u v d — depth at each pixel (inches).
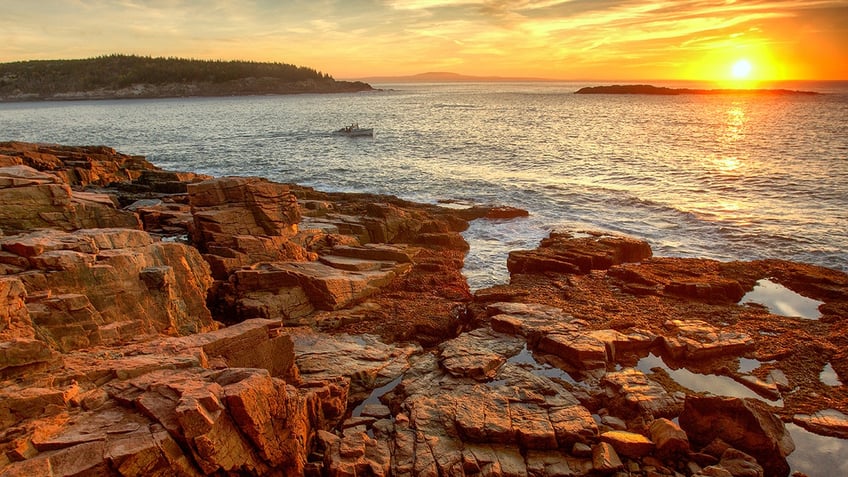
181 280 769.6
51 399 424.5
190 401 421.4
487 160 2583.7
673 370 715.4
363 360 733.9
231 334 603.5
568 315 837.8
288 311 896.9
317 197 1616.6
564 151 2842.0
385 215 1320.1
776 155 2596.0
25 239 660.7
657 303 920.3
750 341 759.7
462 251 1286.9
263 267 971.9
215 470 420.5
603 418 597.9
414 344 813.2
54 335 544.7
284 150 2997.0
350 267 1043.9
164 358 518.0
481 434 542.3
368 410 619.5
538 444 535.5
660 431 549.0
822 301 946.1
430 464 510.6
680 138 3353.8
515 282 1042.1
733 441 549.0
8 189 762.2
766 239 1327.5
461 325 894.4
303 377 673.0
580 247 1173.7
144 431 410.0
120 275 660.7
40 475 364.5
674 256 1231.5
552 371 700.0
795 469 541.0
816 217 1512.1
